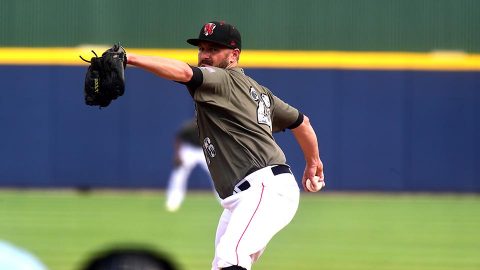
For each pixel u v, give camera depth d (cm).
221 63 1595
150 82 5109
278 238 3431
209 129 1538
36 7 5197
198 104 1519
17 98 5075
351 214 4247
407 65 5097
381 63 5091
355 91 5100
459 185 5141
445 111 5116
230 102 1519
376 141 5116
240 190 1529
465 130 5122
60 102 5081
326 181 5125
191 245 3203
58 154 5106
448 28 5231
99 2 5231
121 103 5112
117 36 5250
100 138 5116
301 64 5091
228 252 1480
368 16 5231
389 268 2766
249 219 1501
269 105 1623
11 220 3891
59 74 5075
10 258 539
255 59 5091
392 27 5228
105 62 1331
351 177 5122
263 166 1534
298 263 2839
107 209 4334
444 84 5109
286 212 1534
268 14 5250
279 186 1527
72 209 4325
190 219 3981
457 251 3145
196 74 1459
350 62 5081
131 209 4344
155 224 3806
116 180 5128
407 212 4356
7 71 5062
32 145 5094
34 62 5059
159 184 5144
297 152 5084
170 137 5128
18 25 5191
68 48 5209
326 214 4241
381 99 5106
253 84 1591
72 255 2953
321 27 5234
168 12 5259
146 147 5128
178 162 4353
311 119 5100
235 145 1528
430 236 3534
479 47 5222
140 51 5231
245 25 5250
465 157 5138
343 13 5231
